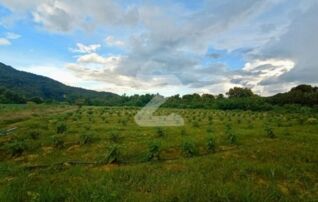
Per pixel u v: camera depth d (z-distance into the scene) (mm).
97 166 12211
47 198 8250
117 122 27000
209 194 8625
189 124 26062
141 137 18281
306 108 50219
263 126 25547
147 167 11539
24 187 9148
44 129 22031
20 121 28438
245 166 11578
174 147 15094
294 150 14453
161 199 8250
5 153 14922
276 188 9531
